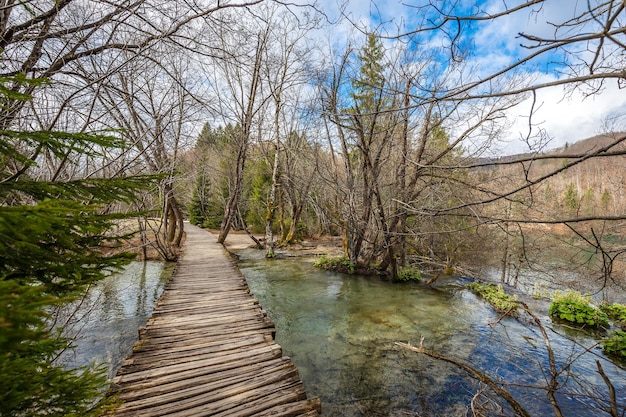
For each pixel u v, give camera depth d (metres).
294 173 17.53
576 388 4.48
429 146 9.67
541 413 3.91
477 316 7.45
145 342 3.95
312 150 13.34
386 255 11.06
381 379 4.55
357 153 11.69
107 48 3.17
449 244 10.03
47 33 2.66
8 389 0.95
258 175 23.97
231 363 3.47
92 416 1.25
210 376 3.21
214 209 27.88
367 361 5.09
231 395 2.92
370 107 8.55
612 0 1.28
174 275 7.75
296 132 17.42
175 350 3.75
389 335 6.20
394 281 10.55
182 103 5.34
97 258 1.16
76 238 1.15
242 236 22.50
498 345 5.84
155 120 5.27
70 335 4.91
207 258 10.20
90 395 1.23
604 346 5.78
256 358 3.59
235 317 4.86
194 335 4.18
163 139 6.05
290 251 16.61
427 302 8.51
